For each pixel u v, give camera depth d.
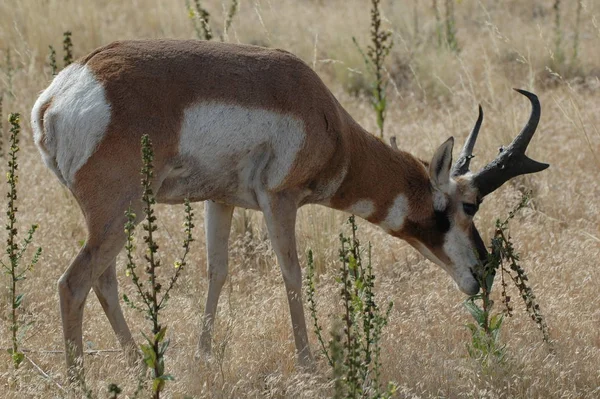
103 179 8.87
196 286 11.89
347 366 8.42
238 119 9.36
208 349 10.26
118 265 12.59
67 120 8.89
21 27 21.44
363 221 13.72
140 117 8.90
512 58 21.89
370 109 19.19
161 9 23.36
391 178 10.63
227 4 24.52
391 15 24.19
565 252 12.92
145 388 8.68
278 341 10.55
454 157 15.61
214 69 9.35
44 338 10.33
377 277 12.64
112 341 10.43
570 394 9.27
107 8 23.86
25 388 8.84
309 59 21.84
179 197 9.69
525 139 10.66
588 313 11.20
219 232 10.54
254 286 12.02
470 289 10.83
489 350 9.81
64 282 8.85
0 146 15.80
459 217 10.76
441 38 22.03
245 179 9.78
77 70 9.13
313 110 9.77
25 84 18.73
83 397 8.73
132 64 9.05
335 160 10.12
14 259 9.33
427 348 10.39
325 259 12.77
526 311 10.88
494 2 25.95
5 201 13.95
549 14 25.23
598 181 15.84
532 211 14.16
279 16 23.84
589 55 22.16
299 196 10.08
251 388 9.49
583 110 18.33
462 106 18.47
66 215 13.48
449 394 9.49
